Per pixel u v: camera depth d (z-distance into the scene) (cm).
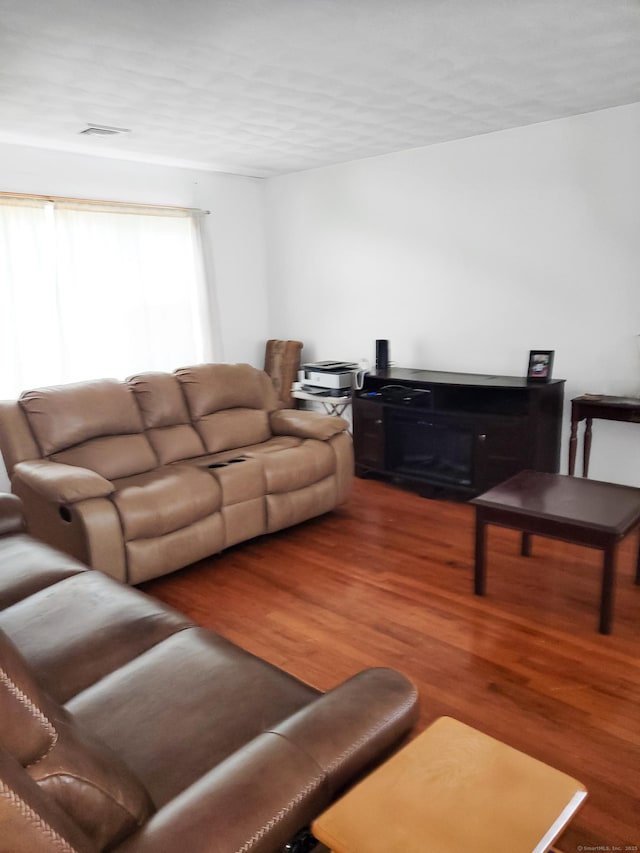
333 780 112
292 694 150
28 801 78
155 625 184
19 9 210
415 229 451
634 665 228
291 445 385
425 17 224
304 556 335
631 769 180
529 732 196
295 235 530
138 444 350
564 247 382
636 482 375
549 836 102
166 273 485
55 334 426
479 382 394
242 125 364
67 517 288
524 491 280
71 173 426
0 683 83
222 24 225
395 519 386
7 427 325
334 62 266
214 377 404
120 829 100
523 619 262
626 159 349
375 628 260
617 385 375
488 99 325
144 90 296
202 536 317
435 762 118
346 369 484
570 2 214
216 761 130
